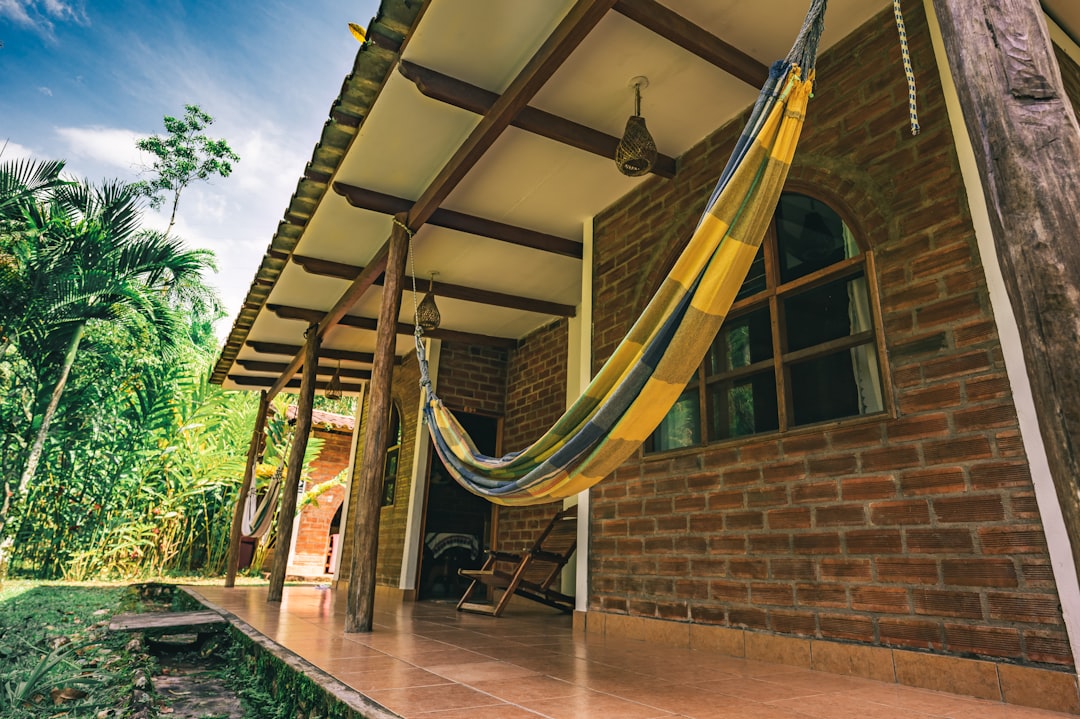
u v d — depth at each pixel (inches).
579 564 176.9
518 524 276.8
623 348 84.0
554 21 128.0
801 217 139.1
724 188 73.1
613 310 187.6
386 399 173.9
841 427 119.3
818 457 122.5
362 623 154.6
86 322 288.7
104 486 375.2
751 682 102.0
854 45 132.0
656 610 151.2
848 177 127.1
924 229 112.6
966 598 97.0
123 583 353.4
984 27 45.6
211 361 567.8
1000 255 42.5
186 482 414.0
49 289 267.7
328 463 506.3
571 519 233.0
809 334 131.9
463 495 309.4
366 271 222.1
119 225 285.1
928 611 101.2
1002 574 93.7
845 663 110.0
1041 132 42.1
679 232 170.1
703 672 110.5
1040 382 39.0
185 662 161.8
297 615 187.3
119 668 141.2
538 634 161.3
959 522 99.7
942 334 106.9
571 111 155.9
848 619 111.9
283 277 237.9
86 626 201.6
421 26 129.3
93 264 276.1
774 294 139.2
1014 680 89.4
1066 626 85.8
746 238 73.3
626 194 190.5
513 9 125.0
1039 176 41.2
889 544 108.2
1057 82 43.3
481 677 101.7
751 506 133.8
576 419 96.0
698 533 144.5
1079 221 39.7
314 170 175.8
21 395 305.1
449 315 281.0
